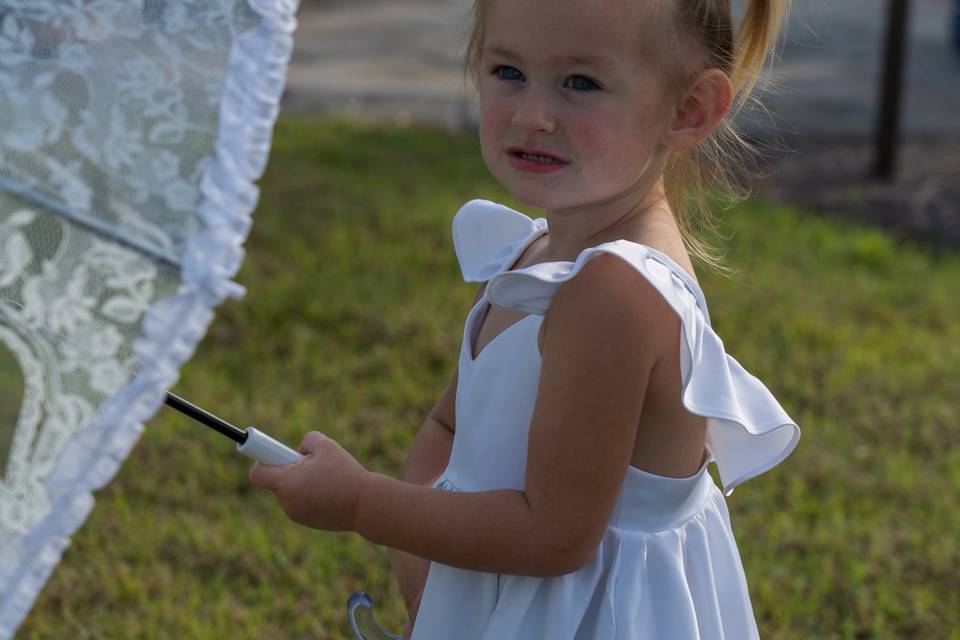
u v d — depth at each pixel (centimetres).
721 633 203
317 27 1472
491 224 233
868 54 1441
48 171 158
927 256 757
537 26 184
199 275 152
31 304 155
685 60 193
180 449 457
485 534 186
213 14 168
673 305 178
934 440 490
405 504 191
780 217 799
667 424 193
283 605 365
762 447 212
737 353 556
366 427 475
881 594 379
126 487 432
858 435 493
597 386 179
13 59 164
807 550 404
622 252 179
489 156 195
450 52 1364
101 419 148
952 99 1256
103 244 155
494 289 183
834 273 693
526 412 196
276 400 499
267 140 162
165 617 355
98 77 163
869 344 585
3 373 154
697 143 204
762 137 1028
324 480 195
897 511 435
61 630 349
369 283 625
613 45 184
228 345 554
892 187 919
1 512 150
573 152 187
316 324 579
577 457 181
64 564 384
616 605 192
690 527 204
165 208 156
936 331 619
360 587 377
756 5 219
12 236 156
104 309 153
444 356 542
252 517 419
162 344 149
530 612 193
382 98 1141
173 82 162
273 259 654
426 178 834
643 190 201
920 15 1756
